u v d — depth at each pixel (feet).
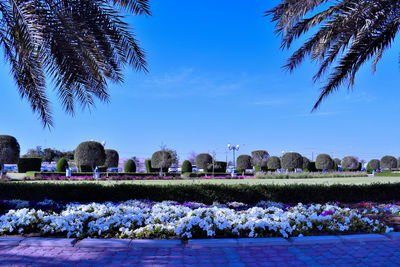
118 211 15.99
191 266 9.75
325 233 13.83
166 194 24.50
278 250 11.60
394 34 20.40
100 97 22.15
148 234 12.84
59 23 14.96
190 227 12.89
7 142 55.26
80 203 23.32
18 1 14.33
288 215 15.39
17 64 19.31
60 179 56.90
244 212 16.88
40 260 10.12
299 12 18.62
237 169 106.83
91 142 65.67
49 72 18.84
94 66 20.04
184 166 96.27
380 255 11.11
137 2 17.85
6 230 13.17
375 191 28.43
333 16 19.74
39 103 20.79
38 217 14.42
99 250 11.32
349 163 109.50
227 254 11.05
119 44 19.85
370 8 18.42
